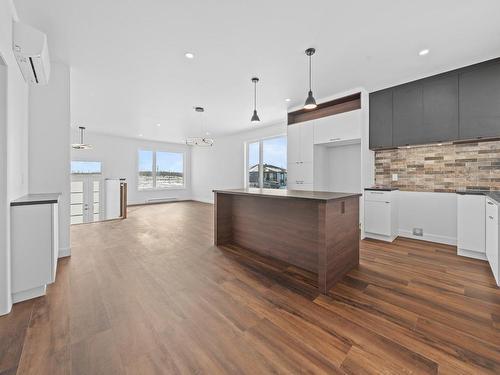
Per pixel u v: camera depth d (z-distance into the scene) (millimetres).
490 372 1183
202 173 9484
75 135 7223
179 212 6785
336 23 2195
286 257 2775
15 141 2041
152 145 9016
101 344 1387
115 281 2250
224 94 4039
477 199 2816
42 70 2250
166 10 2021
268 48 2621
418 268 2576
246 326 1565
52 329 1522
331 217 2148
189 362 1255
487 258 2650
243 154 7551
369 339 1439
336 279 2240
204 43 2523
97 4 1937
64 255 2914
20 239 1856
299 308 1789
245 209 3344
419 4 1955
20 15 2045
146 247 3363
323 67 3074
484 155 3139
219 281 2262
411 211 3783
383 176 4105
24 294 1890
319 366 1230
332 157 4770
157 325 1573
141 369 1205
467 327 1553
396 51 2680
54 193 2820
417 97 3443
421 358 1282
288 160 4887
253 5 1970
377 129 3855
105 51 2662
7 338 1432
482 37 2408
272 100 4367
